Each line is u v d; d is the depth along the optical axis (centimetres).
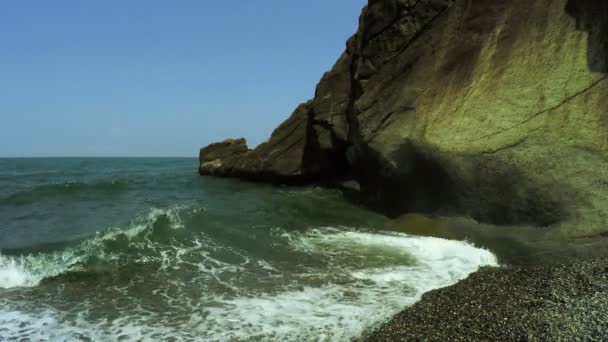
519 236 1195
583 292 798
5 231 1333
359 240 1310
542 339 637
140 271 1002
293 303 845
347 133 2138
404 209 1633
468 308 780
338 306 829
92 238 1182
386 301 850
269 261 1101
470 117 1470
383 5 1967
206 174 3803
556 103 1346
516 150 1316
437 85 1638
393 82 1792
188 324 759
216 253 1145
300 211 1733
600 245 1055
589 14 1430
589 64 1365
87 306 822
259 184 2855
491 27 1625
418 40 1819
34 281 927
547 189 1232
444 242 1274
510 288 873
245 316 790
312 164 2561
